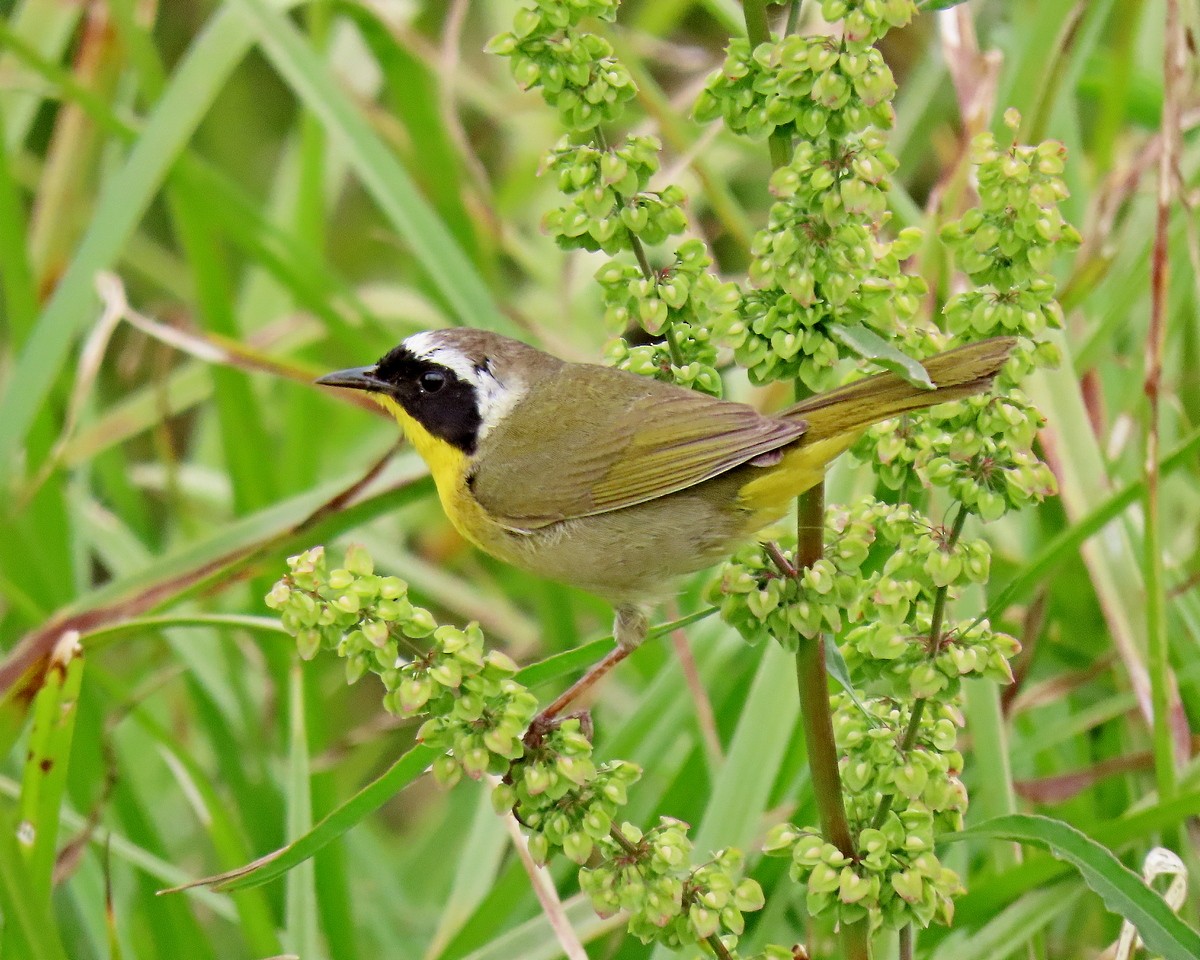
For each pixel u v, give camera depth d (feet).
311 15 38.47
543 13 16.87
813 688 17.35
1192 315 31.09
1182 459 24.31
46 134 47.73
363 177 32.78
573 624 33.42
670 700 27.76
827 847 17.06
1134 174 30.58
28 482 32.30
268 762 30.99
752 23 16.58
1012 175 16.46
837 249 15.96
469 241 36.04
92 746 29.17
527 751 16.58
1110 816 27.71
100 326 30.63
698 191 40.11
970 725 25.73
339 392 31.99
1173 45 24.73
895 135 34.47
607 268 18.07
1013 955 24.61
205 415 41.81
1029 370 17.17
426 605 36.60
